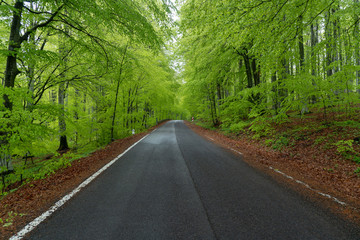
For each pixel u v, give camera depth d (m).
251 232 2.15
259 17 4.79
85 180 4.08
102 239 2.01
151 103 24.72
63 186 3.78
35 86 8.19
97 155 7.27
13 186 4.87
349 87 7.55
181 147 8.57
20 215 2.61
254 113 10.48
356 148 5.71
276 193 3.35
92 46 7.36
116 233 2.12
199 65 11.88
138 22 6.15
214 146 8.95
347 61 7.03
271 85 9.22
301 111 12.74
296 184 3.87
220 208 2.74
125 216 2.50
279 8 4.71
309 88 8.05
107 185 3.72
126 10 5.67
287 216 2.54
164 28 6.86
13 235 2.11
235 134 12.82
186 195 3.20
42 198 3.20
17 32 5.54
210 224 2.31
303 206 2.86
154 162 5.68
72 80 8.70
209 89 18.05
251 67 13.30
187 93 19.39
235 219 2.43
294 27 5.14
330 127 7.99
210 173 4.54
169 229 2.19
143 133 16.64
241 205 2.84
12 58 5.54
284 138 8.38
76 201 2.99
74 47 7.64
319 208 2.81
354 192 3.57
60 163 5.77
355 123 7.62
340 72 7.34
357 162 5.08
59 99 11.20
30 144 5.32
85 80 9.01
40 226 2.29
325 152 6.19
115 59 8.20
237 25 4.98
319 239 2.05
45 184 4.03
